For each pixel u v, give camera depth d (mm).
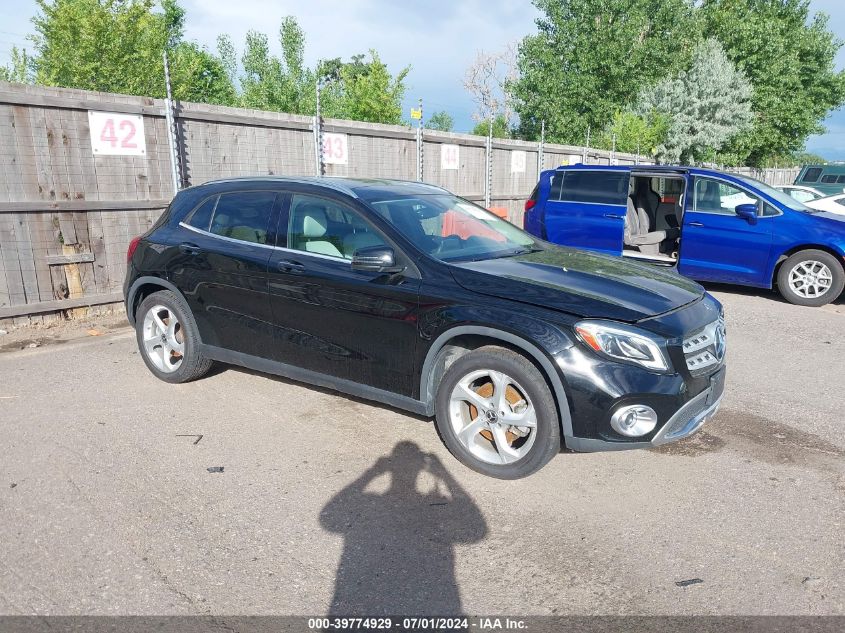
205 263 4594
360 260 3678
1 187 5996
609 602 2584
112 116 6652
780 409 4664
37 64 21984
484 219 4805
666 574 2764
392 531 3062
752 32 38875
